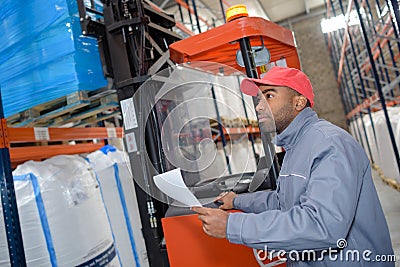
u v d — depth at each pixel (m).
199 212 1.34
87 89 1.91
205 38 1.78
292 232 1.16
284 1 11.18
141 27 1.82
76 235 2.09
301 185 1.33
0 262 1.92
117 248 2.54
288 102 1.50
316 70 12.70
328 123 1.42
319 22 12.59
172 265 1.63
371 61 4.74
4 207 1.85
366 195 1.35
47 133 2.38
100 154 2.74
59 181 2.12
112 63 1.87
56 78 1.90
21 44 2.02
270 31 1.87
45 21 1.91
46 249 1.96
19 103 2.07
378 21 5.37
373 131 7.14
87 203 2.25
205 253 1.60
